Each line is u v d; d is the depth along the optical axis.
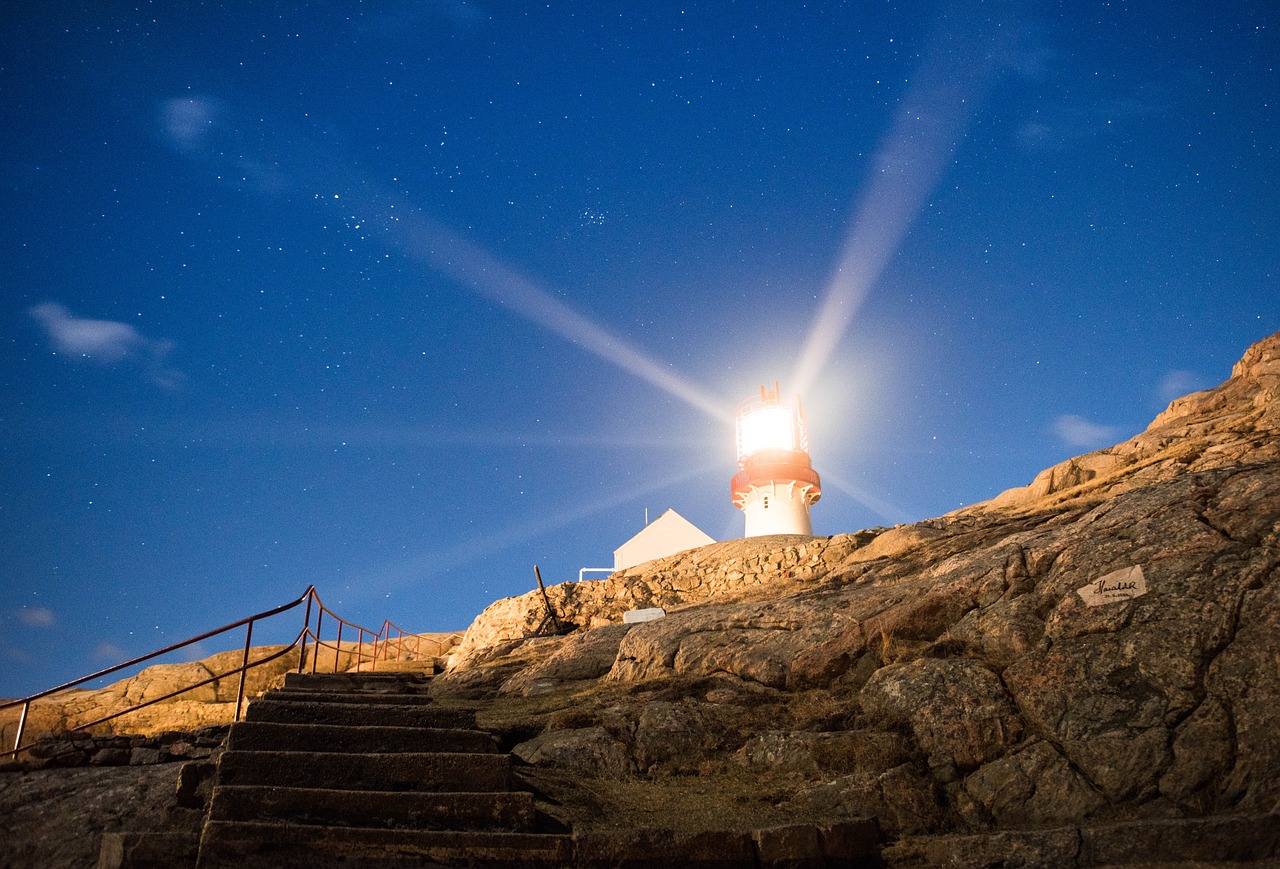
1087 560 9.71
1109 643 8.69
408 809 7.20
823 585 15.41
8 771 8.77
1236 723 7.50
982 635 9.97
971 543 14.71
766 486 29.98
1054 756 8.19
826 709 10.19
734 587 22.91
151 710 20.23
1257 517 8.79
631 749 9.82
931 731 8.95
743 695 11.12
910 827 8.03
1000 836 7.18
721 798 8.63
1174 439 18.47
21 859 7.39
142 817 7.63
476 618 24.77
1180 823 6.62
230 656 24.02
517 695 14.01
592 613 23.28
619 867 6.98
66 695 22.91
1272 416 16.77
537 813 7.62
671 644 13.01
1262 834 6.34
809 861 7.30
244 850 6.49
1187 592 8.52
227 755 7.51
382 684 13.77
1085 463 19.48
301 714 8.83
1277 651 7.63
